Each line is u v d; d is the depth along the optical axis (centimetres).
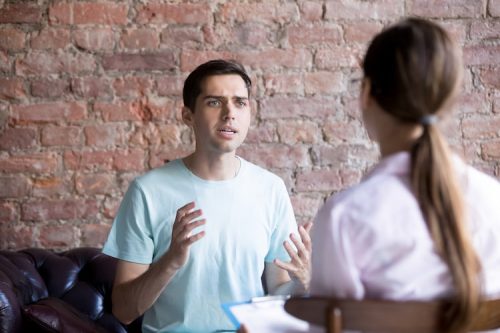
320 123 251
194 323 172
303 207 251
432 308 96
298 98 250
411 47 100
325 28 250
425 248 99
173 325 172
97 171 245
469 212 104
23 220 243
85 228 245
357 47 251
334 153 252
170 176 179
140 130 246
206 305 172
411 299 100
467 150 255
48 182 244
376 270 101
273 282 188
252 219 179
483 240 104
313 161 251
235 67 177
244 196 180
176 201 176
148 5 245
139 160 246
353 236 100
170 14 246
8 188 242
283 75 249
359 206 101
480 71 254
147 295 159
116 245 176
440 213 98
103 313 221
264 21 249
